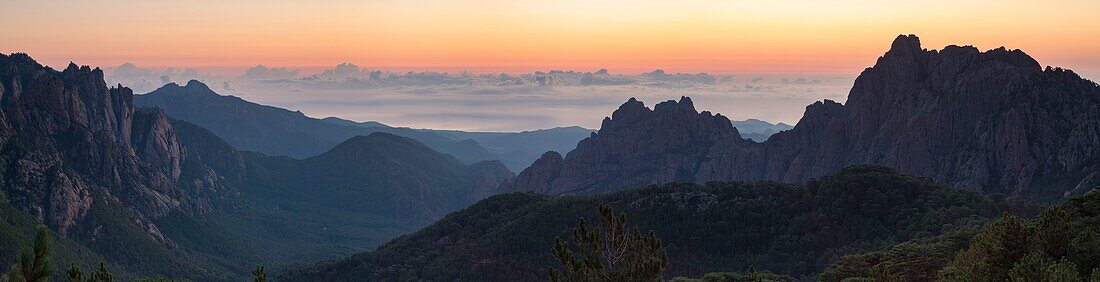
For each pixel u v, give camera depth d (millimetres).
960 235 127312
